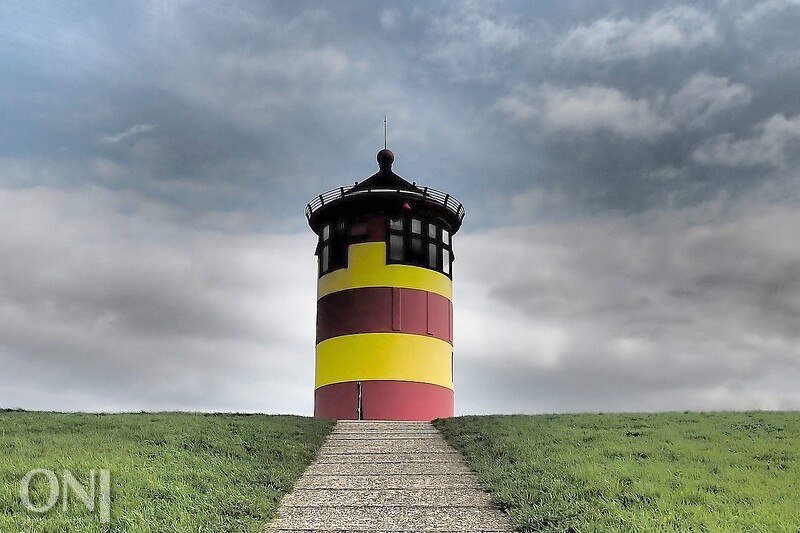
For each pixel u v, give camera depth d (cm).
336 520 1266
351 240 3133
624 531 1137
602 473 1474
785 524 1186
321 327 3136
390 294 3053
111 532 1150
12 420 2109
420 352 3025
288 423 2134
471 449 1816
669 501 1295
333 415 2978
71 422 2070
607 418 2291
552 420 2241
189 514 1227
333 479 1559
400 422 2348
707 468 1578
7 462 1505
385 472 1619
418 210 3167
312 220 3300
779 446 1831
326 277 3169
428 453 1828
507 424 2136
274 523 1255
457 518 1273
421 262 3133
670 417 2334
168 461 1560
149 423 2042
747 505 1295
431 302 3109
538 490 1380
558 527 1182
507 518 1270
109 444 1719
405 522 1252
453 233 3334
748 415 2408
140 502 1276
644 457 1681
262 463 1644
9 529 1136
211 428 1948
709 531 1136
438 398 3030
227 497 1342
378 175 3319
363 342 3006
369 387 2959
